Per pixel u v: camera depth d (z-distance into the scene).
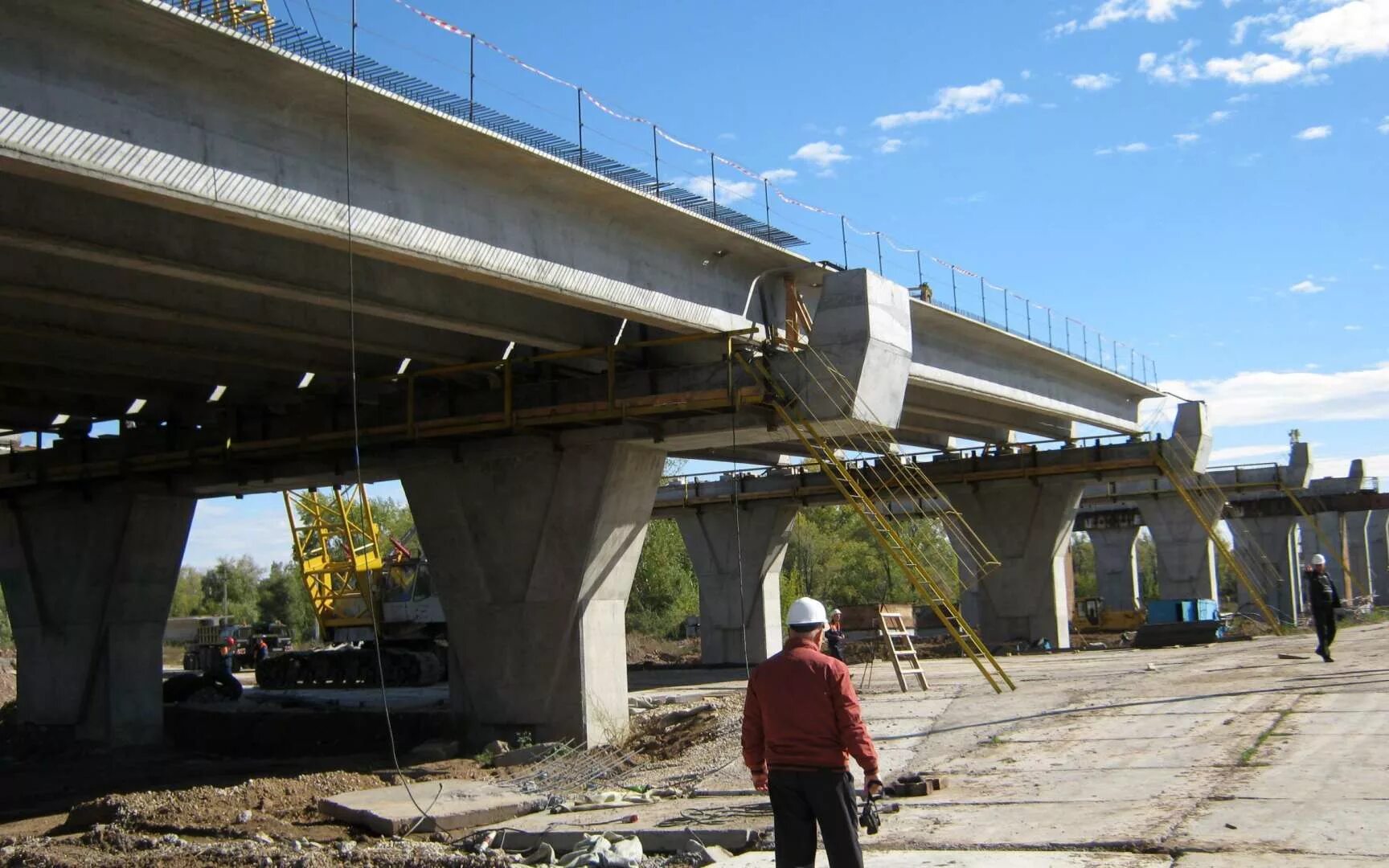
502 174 19.39
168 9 14.04
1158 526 61.22
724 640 51.44
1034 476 46.75
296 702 38.81
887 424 24.41
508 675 26.83
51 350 23.91
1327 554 87.62
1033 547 49.69
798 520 98.38
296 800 19.84
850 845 8.34
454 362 26.14
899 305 24.59
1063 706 21.66
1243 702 19.72
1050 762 16.53
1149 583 151.88
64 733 33.06
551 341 24.17
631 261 22.22
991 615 50.34
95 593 33.00
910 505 51.38
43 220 16.31
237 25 15.12
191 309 20.89
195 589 175.50
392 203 17.66
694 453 43.78
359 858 14.32
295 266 19.39
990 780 15.67
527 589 26.73
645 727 26.23
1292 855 10.38
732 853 13.60
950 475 48.03
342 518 53.53
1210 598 60.50
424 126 17.53
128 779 28.06
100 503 32.81
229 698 43.50
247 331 22.00
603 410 24.67
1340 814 11.76
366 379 27.33
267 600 127.12
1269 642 37.44
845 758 8.55
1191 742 16.75
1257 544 69.38
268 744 34.94
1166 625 43.22
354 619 51.66
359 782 21.41
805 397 23.66
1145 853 10.91
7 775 29.28
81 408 30.52
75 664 33.09
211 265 18.20
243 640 80.50
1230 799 12.93
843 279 23.64
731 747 21.09
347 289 20.14
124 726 32.81
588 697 26.11
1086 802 13.56
